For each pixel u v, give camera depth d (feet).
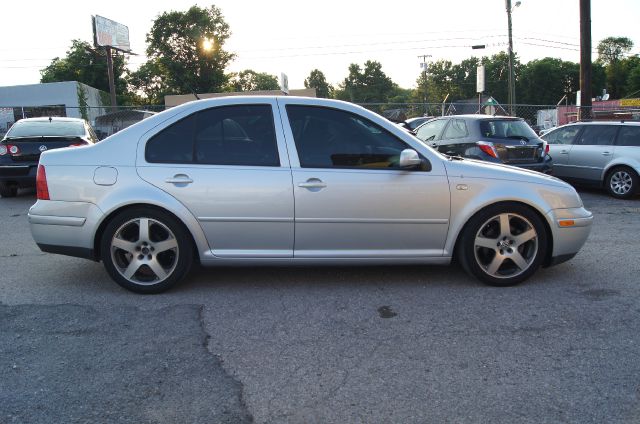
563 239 15.19
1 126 93.81
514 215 14.89
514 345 11.36
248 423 8.58
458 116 32.60
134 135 14.52
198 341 11.57
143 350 11.12
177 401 9.19
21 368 10.32
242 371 10.26
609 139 34.22
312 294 14.55
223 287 15.11
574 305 13.70
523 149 30.66
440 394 9.43
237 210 14.21
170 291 14.80
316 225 14.38
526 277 15.20
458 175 14.71
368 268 16.87
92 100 140.36
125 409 8.94
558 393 9.45
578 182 36.06
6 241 21.27
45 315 13.03
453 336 11.82
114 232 14.23
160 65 208.74
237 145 14.51
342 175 14.33
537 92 286.87
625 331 12.06
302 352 11.07
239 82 263.49
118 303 13.88
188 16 208.33
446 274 16.30
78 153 14.52
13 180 31.71
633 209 29.63
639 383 9.77
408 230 14.66
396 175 14.47
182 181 14.11
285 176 14.23
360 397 9.34
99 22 148.05
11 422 8.54
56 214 14.34
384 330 12.16
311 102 14.84
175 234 14.29
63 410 8.90
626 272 16.61
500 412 8.87
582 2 54.75
